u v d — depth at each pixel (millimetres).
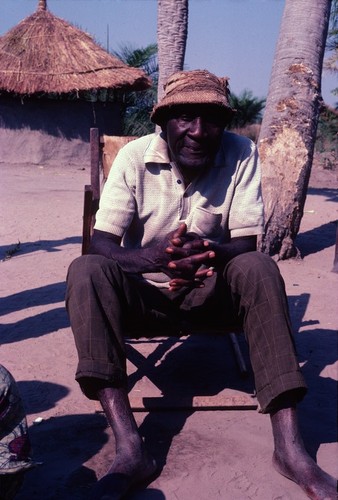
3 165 16984
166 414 3219
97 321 2666
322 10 6770
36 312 4918
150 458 2645
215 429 3066
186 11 9414
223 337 4309
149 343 4211
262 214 3072
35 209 9906
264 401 2654
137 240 3133
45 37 17344
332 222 8992
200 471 2713
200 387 3543
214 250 2871
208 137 2865
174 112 2867
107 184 3043
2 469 2246
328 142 18969
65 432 3057
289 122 6648
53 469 2744
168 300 3076
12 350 4129
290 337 2676
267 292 2715
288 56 6746
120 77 16891
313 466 2549
